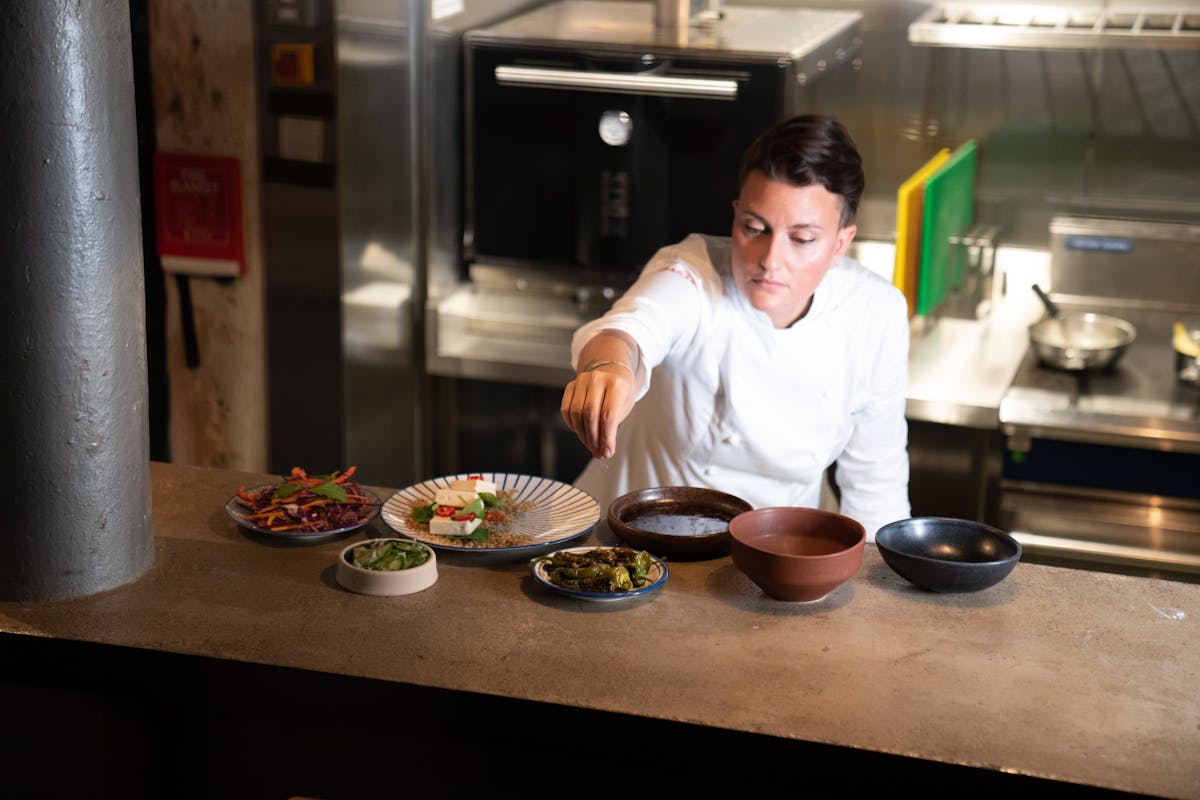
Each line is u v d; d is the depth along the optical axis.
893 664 1.72
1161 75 3.67
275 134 3.45
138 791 1.84
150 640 1.74
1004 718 1.61
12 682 1.80
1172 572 3.32
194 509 2.17
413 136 3.76
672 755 1.59
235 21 3.39
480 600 1.87
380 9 3.50
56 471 1.81
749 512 1.94
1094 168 3.81
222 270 3.58
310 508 2.09
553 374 3.68
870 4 3.87
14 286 1.75
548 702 1.61
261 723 1.82
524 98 3.61
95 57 1.77
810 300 2.42
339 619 1.81
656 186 3.58
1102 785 1.48
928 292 3.49
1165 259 3.71
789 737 1.55
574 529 2.06
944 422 3.38
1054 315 3.63
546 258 3.75
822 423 2.49
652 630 1.79
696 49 3.45
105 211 1.81
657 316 2.25
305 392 3.63
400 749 1.78
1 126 1.71
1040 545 3.40
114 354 1.84
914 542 1.98
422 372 3.98
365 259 3.62
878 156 3.97
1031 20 3.75
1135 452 3.33
